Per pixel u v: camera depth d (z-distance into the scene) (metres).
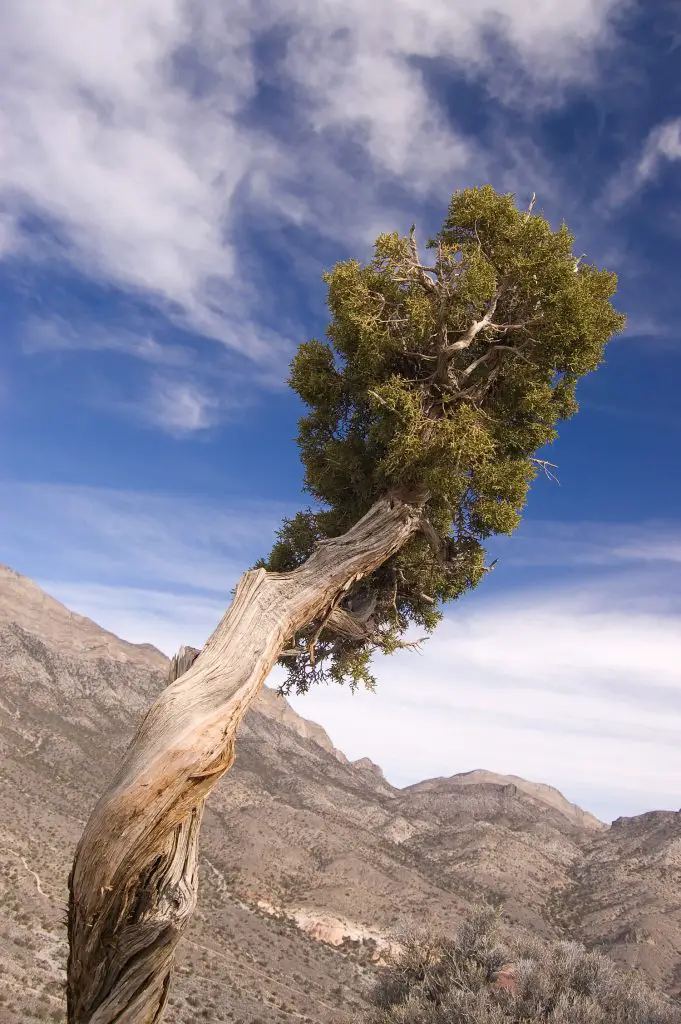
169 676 8.86
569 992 25.44
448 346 10.81
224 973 51.06
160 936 7.05
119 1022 6.84
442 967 28.14
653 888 114.19
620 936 92.81
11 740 108.94
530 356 12.02
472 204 11.96
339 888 95.44
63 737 121.56
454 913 93.62
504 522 10.90
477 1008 23.92
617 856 141.62
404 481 10.56
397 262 11.16
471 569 12.88
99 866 6.81
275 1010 45.47
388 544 10.12
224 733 7.26
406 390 11.02
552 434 12.49
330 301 11.76
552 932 95.12
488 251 11.86
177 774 6.91
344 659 12.55
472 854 131.88
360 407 12.31
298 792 151.38
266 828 110.69
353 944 79.19
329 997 55.81
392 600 12.47
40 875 59.50
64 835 74.31
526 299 11.73
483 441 10.11
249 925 73.25
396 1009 25.50
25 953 40.34
